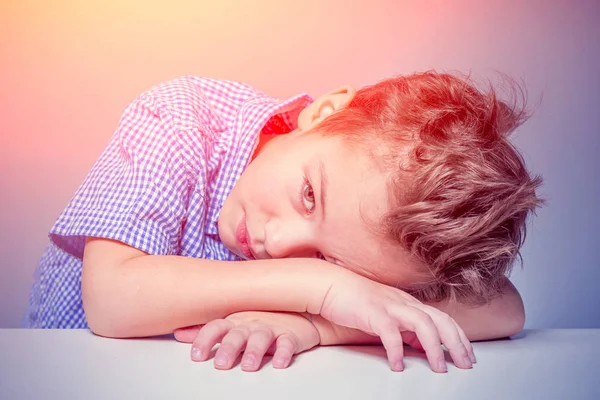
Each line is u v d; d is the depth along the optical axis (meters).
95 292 0.84
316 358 0.76
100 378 0.60
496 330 0.94
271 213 1.00
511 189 0.95
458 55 1.95
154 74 1.87
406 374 0.69
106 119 1.85
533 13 1.98
